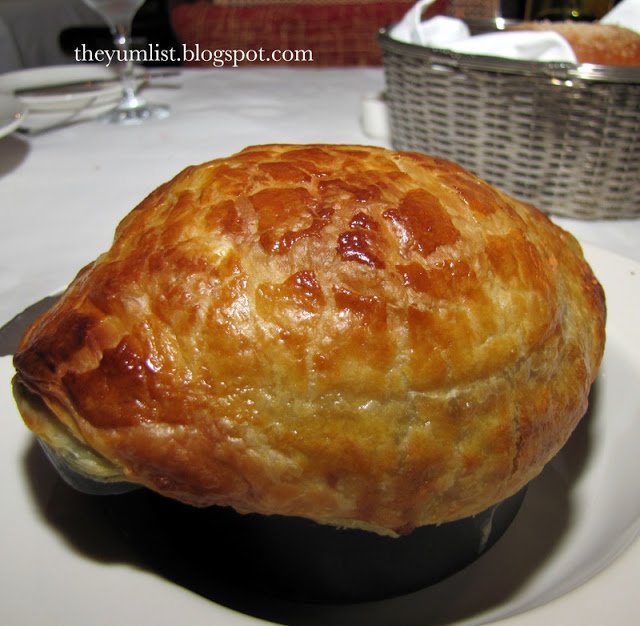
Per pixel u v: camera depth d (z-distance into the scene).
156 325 0.21
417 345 0.21
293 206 0.21
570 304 0.25
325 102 0.76
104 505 0.24
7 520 0.23
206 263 0.21
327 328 0.20
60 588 0.21
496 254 0.22
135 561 0.22
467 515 0.23
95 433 0.20
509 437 0.22
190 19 1.15
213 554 0.24
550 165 0.48
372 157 0.24
